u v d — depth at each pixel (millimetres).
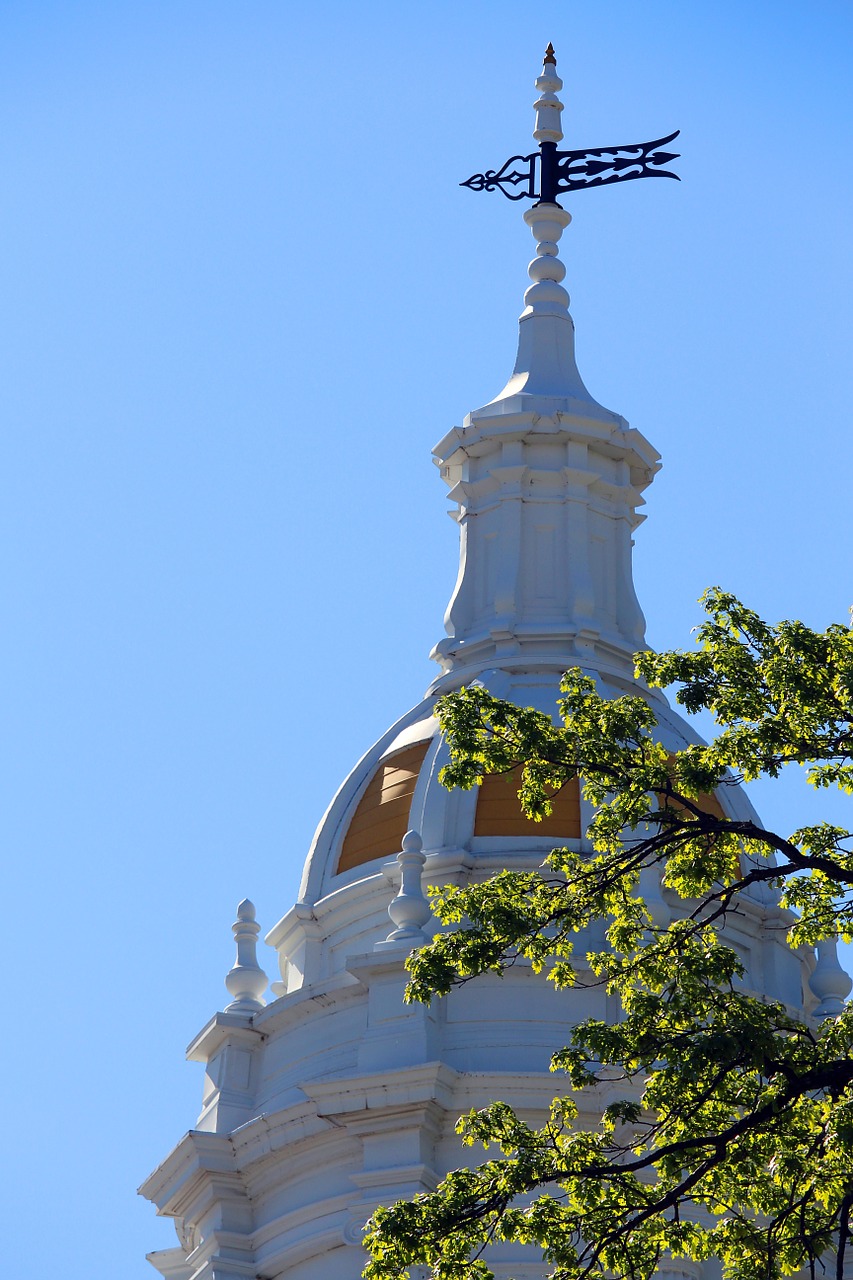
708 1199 34812
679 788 37500
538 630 64375
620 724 37531
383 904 59375
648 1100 34594
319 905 60562
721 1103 34375
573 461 66750
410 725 64000
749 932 59406
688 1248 34719
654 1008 34719
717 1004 34781
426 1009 55125
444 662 65500
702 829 36281
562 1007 55250
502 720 37656
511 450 66875
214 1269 56250
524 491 66562
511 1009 55312
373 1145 54031
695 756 36812
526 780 37688
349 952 59812
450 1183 35094
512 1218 34219
